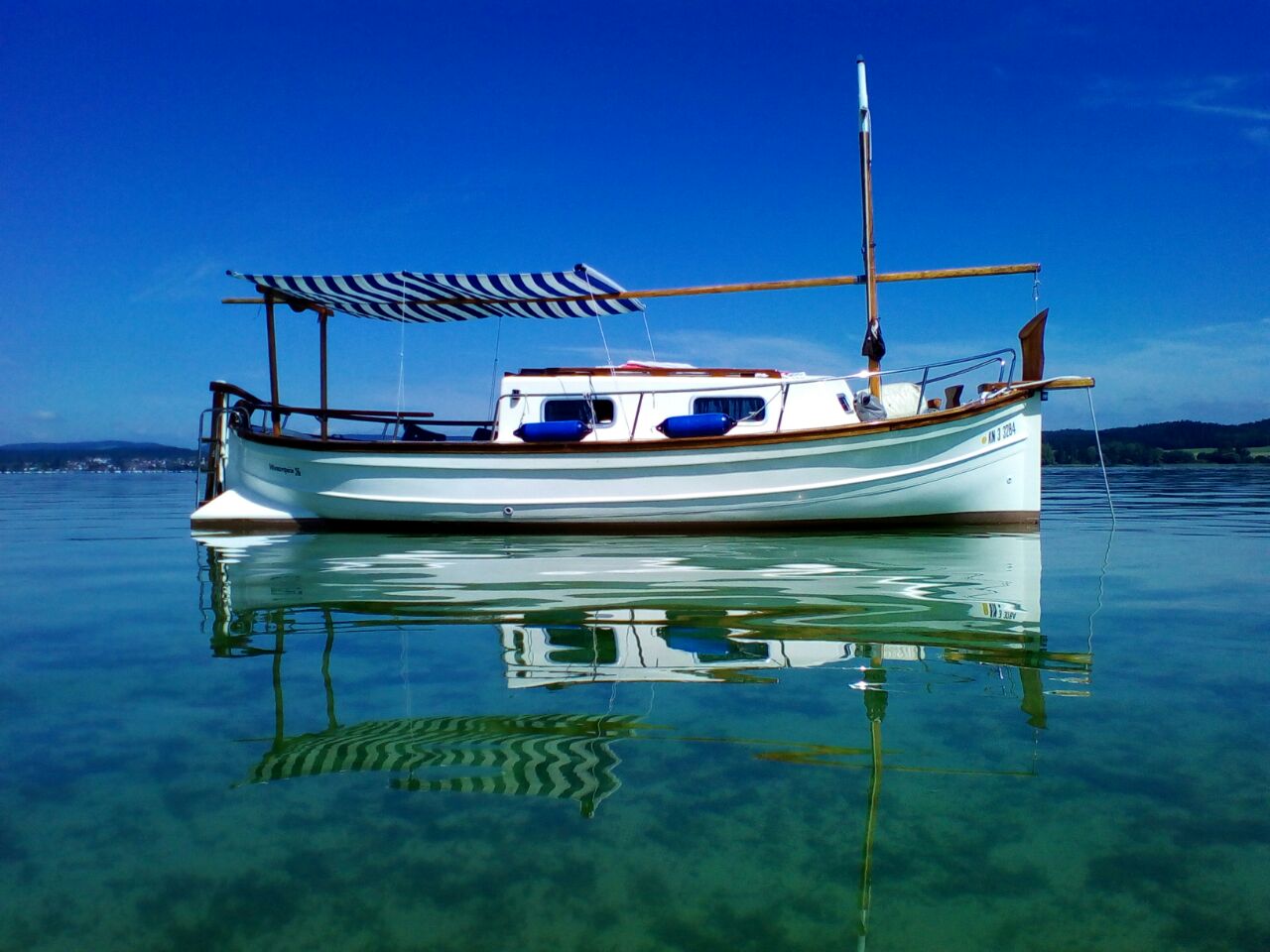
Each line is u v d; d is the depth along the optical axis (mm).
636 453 8008
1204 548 6371
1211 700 2404
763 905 1335
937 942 1234
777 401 8539
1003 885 1393
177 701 2479
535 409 8656
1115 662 2846
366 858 1495
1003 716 2266
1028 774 1861
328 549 6852
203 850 1535
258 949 1224
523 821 1640
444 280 8008
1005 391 8016
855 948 1216
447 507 8344
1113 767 1900
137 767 1947
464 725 2225
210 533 8539
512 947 1221
